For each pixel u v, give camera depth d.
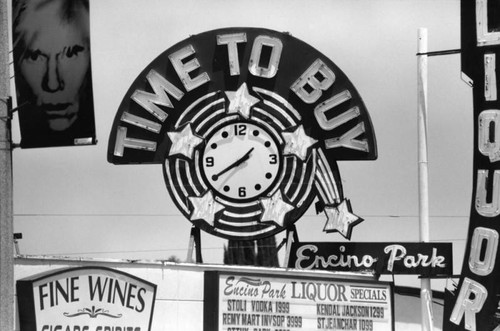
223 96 28.97
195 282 25.55
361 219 28.17
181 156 28.64
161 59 29.12
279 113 28.83
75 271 23.77
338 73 28.95
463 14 28.23
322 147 28.70
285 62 29.06
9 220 19.70
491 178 27.58
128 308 24.52
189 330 25.31
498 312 27.19
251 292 25.94
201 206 28.42
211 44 29.20
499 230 27.33
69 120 23.98
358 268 27.53
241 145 28.73
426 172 27.73
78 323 23.62
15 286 22.84
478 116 27.89
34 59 23.92
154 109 28.88
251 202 28.45
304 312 26.52
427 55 27.77
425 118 27.70
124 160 28.84
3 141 19.78
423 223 27.70
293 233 28.27
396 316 32.66
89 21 23.88
